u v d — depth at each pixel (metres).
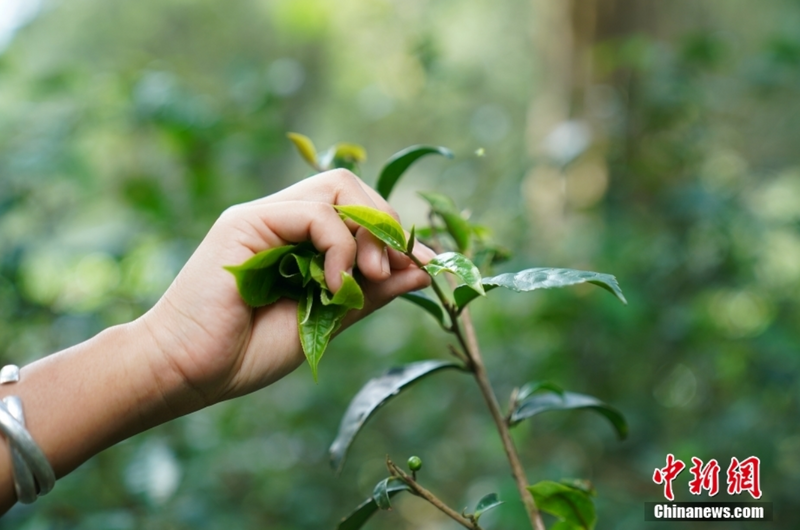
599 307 1.31
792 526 1.15
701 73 1.54
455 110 2.40
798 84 1.40
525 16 3.09
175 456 1.00
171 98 1.18
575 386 1.41
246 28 3.53
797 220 1.40
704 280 1.40
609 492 1.17
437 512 1.44
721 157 1.62
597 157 1.63
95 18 3.38
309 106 3.27
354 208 0.51
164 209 1.21
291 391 1.59
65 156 1.21
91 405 0.52
